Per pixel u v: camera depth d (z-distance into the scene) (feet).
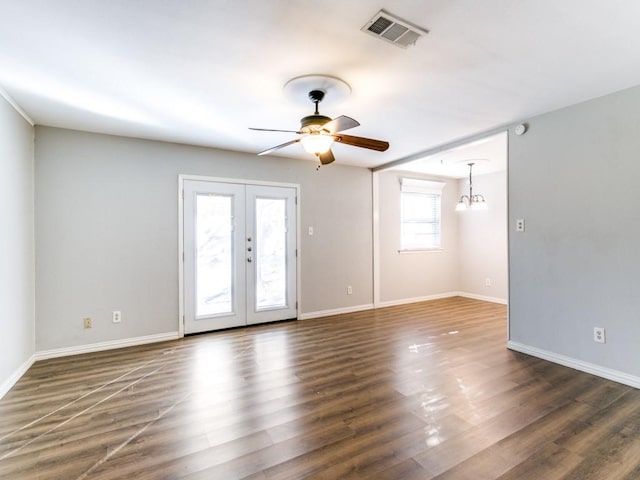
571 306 9.79
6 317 8.53
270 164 15.01
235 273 14.21
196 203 13.38
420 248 19.88
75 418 7.16
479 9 5.51
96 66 7.24
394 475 5.40
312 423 6.93
